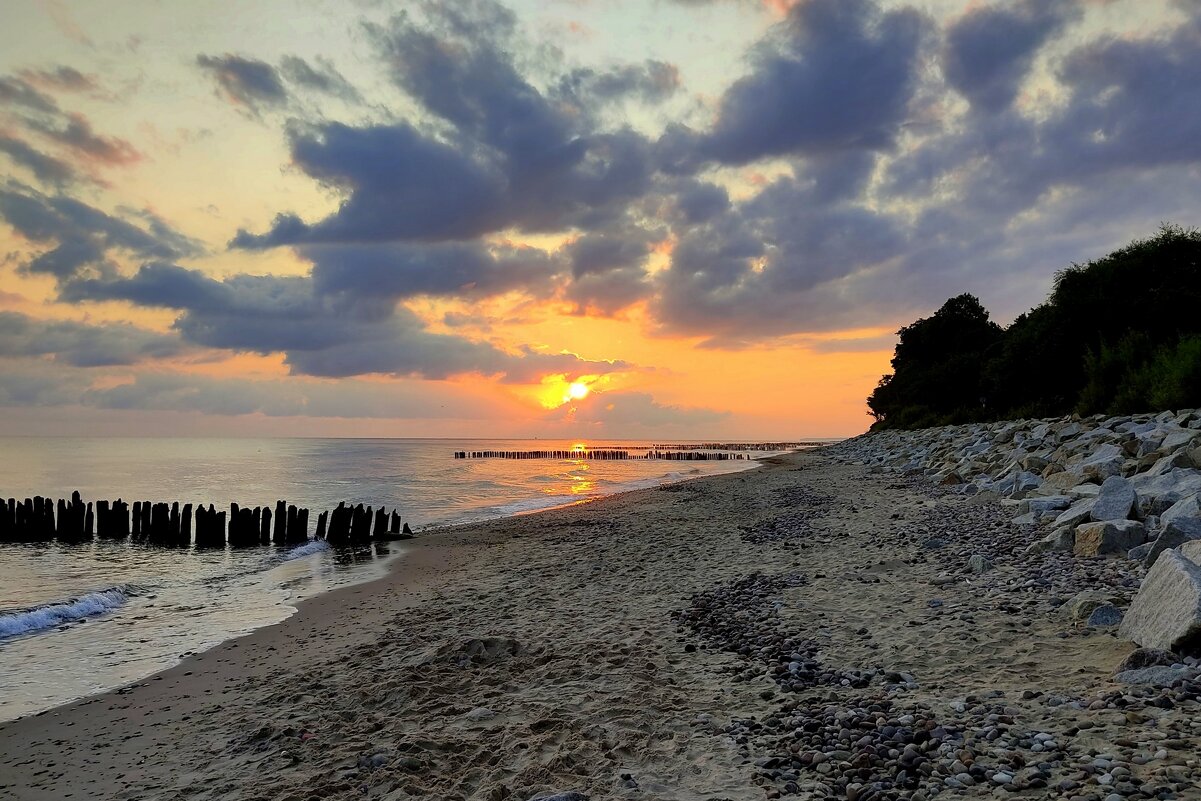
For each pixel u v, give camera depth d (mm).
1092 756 4062
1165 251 30062
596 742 5180
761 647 7312
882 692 5723
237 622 10914
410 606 11242
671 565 12695
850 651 6879
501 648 7762
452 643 7961
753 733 5176
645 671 6816
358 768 5109
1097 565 8445
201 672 8242
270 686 7418
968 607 7750
